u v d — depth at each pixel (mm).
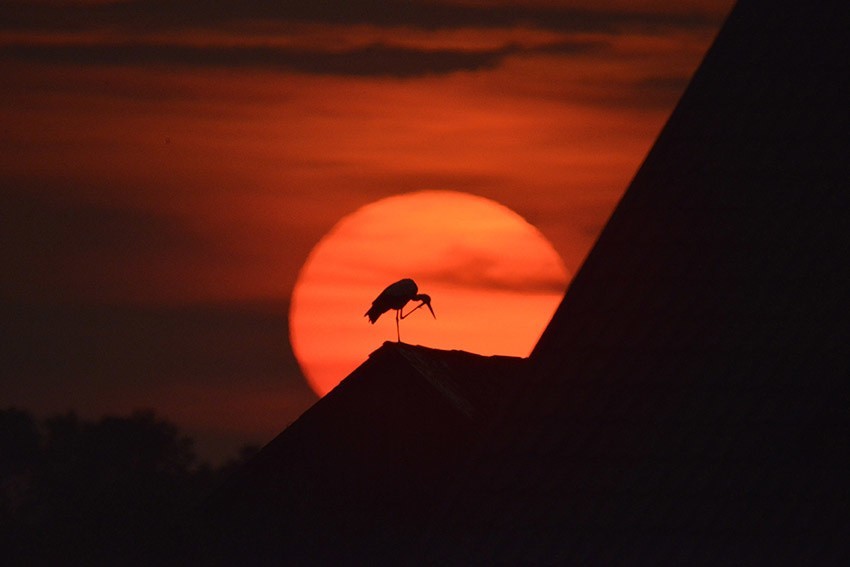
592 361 47750
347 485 75188
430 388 73125
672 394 46875
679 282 47969
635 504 45906
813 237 47781
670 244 48375
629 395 47156
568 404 47531
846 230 47688
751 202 48375
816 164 48531
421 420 73438
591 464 46719
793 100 49312
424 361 76062
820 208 48031
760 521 44875
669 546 45094
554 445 47219
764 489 45281
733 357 46875
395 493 73625
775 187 48438
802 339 46688
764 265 47688
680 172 48969
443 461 72312
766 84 49594
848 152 48500
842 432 45594
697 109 49531
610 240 48719
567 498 46531
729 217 48344
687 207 48625
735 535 44812
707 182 48750
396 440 74125
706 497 45469
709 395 46625
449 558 46844
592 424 47125
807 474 45312
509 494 47062
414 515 72688
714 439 46094
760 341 46875
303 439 76750
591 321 48094
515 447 47469
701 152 49062
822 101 49188
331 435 76125
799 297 47188
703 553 44812
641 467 46312
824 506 44875
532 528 46500
